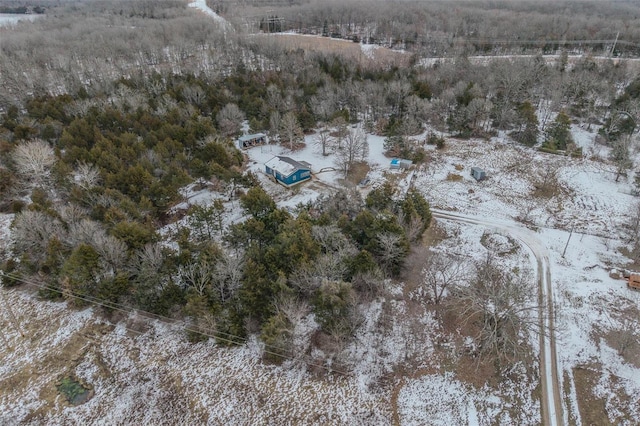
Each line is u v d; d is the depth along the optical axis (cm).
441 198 5738
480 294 3516
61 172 5112
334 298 3234
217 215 4750
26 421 2988
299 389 3188
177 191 5269
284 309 3247
